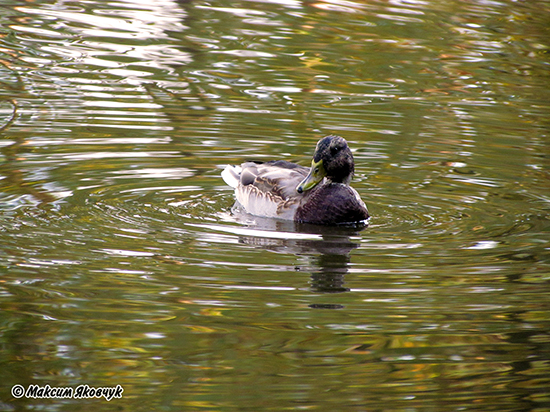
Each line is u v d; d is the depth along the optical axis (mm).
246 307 9828
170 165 15695
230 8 27609
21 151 15891
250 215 13750
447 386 8109
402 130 18031
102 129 17312
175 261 11211
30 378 8133
